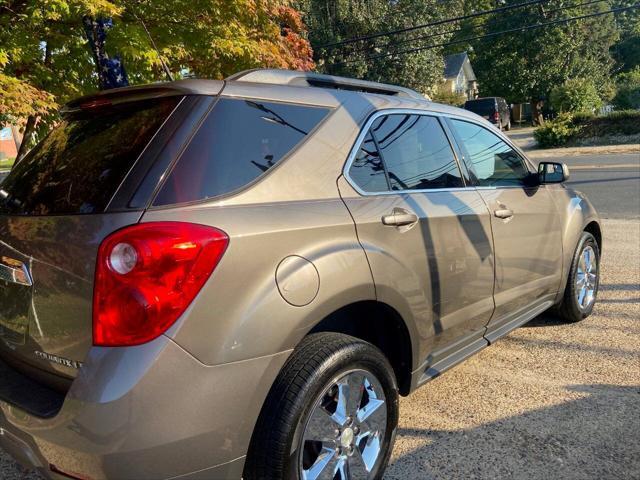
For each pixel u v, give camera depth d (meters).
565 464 2.81
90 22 5.52
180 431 1.86
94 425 1.80
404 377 2.84
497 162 3.84
